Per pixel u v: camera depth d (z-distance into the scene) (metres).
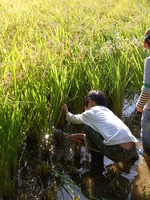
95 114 3.39
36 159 3.50
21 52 4.37
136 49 4.57
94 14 6.90
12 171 3.22
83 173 3.33
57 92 3.77
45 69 3.84
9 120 3.07
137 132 3.99
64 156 3.56
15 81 3.50
